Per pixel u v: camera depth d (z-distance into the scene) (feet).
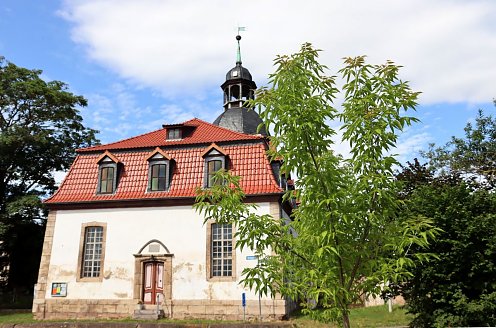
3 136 85.71
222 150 65.62
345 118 18.21
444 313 30.83
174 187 65.82
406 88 17.67
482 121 77.00
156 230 64.54
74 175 70.44
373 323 49.73
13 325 51.08
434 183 44.06
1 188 94.94
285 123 17.06
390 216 17.58
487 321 29.43
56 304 63.93
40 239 92.79
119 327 49.98
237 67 104.78
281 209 62.64
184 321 57.93
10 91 91.35
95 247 66.23
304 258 17.08
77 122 103.30
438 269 30.94
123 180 68.13
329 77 19.06
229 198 17.85
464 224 30.63
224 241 62.64
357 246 16.69
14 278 94.07
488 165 67.46
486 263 29.76
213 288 60.54
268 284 17.20
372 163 17.10
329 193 16.46
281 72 17.80
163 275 63.10
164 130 79.30
